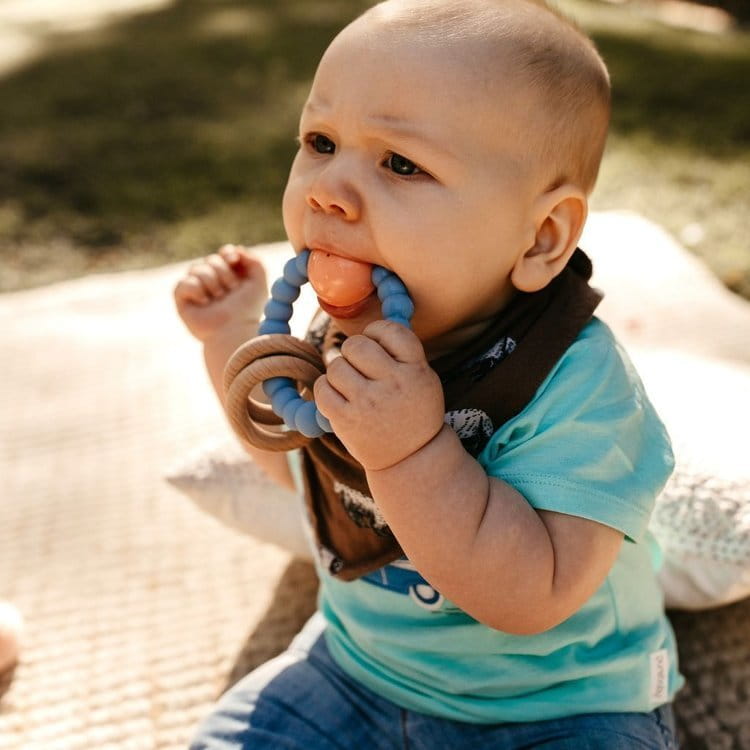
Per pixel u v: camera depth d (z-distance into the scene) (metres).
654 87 3.68
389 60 0.82
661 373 1.39
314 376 0.85
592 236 2.19
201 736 1.02
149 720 1.19
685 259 2.09
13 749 1.15
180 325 2.08
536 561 0.82
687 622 1.29
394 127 0.81
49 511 1.56
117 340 2.04
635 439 0.89
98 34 5.14
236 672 1.26
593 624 0.96
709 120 3.31
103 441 1.72
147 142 3.45
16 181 3.13
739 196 2.70
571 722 0.95
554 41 0.86
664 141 3.13
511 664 0.95
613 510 0.84
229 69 4.30
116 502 1.58
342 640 1.06
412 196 0.81
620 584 0.98
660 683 1.00
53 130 3.61
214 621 1.34
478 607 0.83
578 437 0.86
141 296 2.22
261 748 0.99
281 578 1.41
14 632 1.26
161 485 1.61
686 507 1.19
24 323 2.12
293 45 4.64
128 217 2.87
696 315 1.89
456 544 0.80
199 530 1.51
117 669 1.26
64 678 1.25
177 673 1.26
